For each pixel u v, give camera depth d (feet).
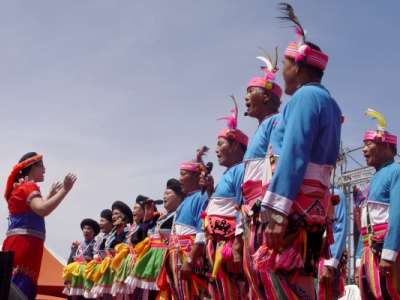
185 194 23.32
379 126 17.89
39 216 16.92
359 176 56.65
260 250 10.44
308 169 10.37
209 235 16.87
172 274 20.10
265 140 12.67
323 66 11.50
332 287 18.34
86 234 34.63
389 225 15.80
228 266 16.22
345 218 19.03
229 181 16.83
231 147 17.81
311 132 10.22
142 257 23.29
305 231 10.18
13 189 17.25
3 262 9.38
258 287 10.64
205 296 18.90
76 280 33.60
